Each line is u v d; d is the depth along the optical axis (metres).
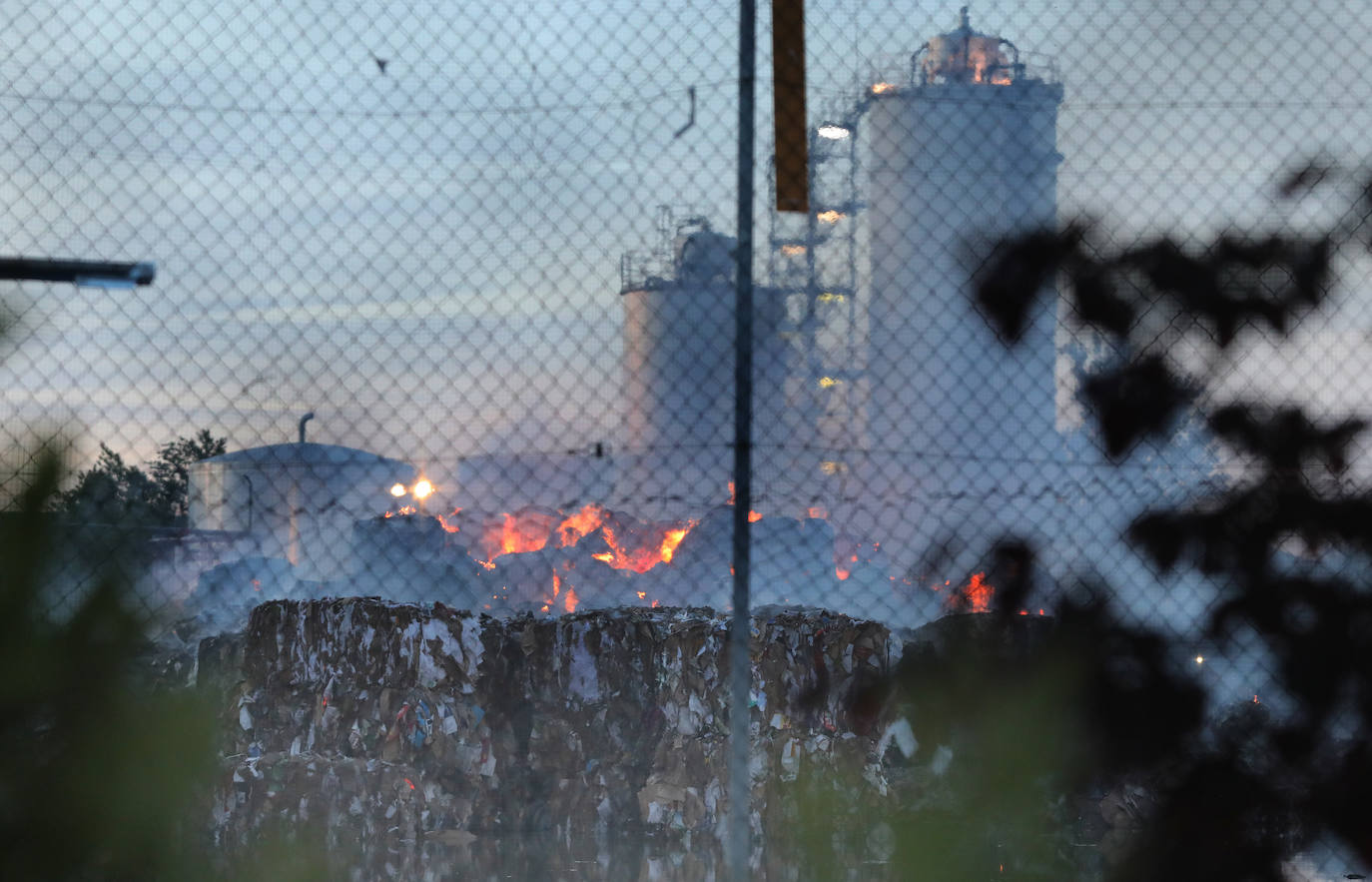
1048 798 9.36
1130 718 14.13
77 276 14.38
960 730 9.44
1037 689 9.43
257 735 28.03
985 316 18.25
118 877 7.04
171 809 7.12
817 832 10.12
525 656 29.30
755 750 26.06
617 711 28.77
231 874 8.30
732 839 17.48
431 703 28.03
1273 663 19.08
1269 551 19.56
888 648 26.42
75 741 6.96
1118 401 19.91
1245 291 19.98
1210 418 20.00
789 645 27.03
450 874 22.88
